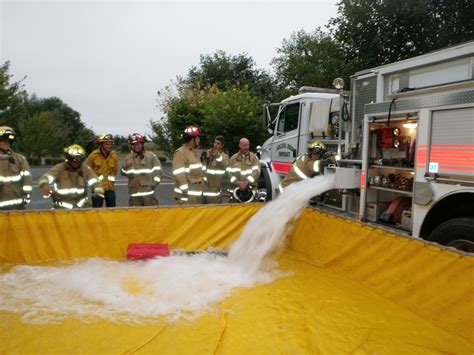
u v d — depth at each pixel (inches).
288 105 382.0
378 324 146.1
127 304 154.9
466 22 497.4
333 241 209.2
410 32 540.4
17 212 199.2
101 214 215.8
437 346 131.0
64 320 140.5
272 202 240.2
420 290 155.6
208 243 238.4
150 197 271.0
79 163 225.1
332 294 173.8
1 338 127.1
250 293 172.2
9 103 962.1
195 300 161.0
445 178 178.9
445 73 191.3
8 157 211.2
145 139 268.4
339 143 263.0
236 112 634.2
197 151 264.5
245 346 127.7
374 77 231.9
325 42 738.2
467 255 137.9
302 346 128.5
